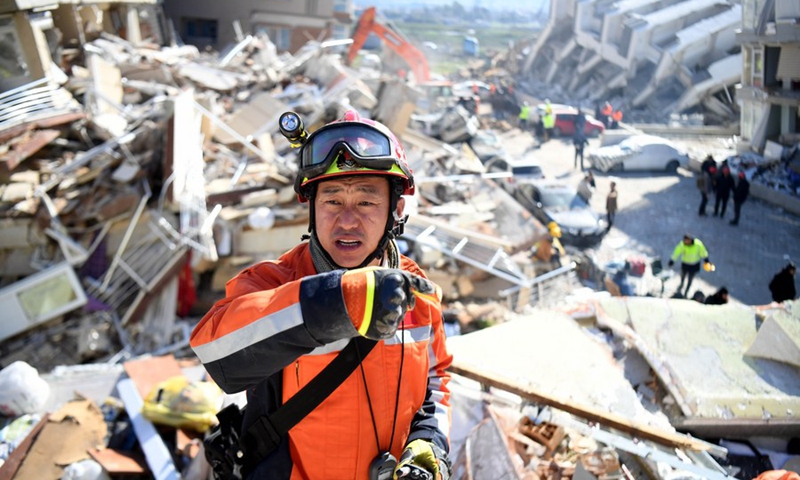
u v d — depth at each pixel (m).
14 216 11.50
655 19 36.44
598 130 31.98
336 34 42.09
